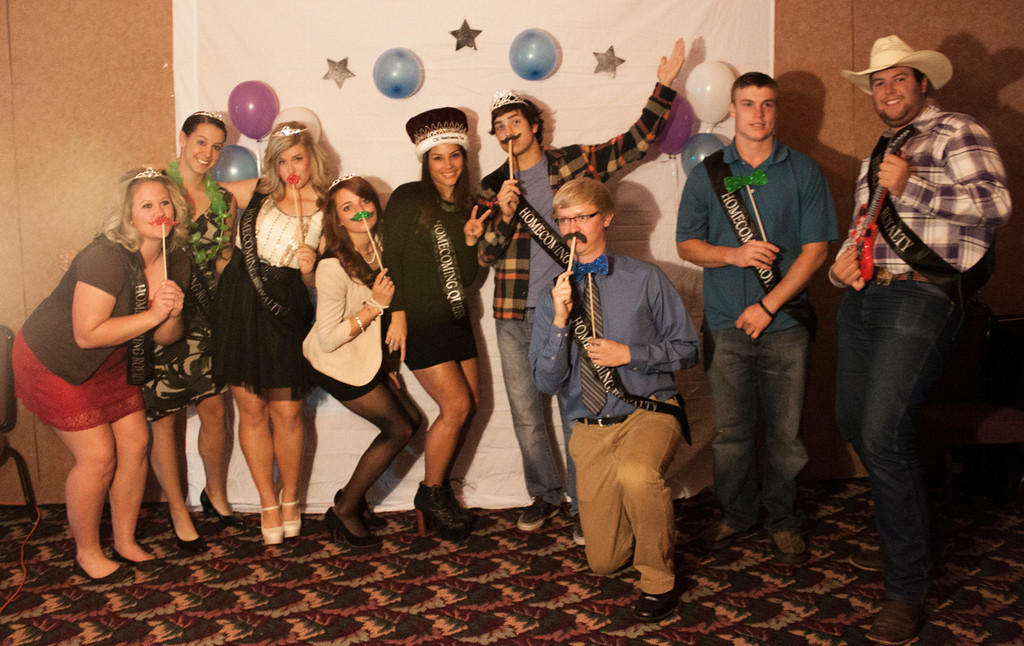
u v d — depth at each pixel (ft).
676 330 8.37
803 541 9.51
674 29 11.48
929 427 10.36
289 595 8.79
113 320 8.67
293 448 10.39
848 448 12.28
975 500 11.11
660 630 7.79
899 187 7.54
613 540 8.45
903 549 7.57
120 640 7.88
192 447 11.52
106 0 11.18
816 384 12.14
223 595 8.83
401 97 11.02
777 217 9.19
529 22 11.37
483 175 11.56
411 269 10.04
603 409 8.34
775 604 8.24
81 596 8.86
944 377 11.39
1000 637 7.44
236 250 9.99
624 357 7.96
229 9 11.16
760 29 11.57
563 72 11.43
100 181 11.37
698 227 9.73
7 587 9.11
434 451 10.28
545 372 8.38
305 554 9.96
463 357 10.23
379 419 10.05
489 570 9.32
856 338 8.46
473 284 11.48
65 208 11.41
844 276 8.25
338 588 8.95
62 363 8.70
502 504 11.63
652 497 7.55
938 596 8.26
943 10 11.93
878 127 11.92
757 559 9.38
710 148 10.94
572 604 8.39
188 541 10.09
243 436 10.21
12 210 11.39
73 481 9.02
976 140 7.52
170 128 11.30
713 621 7.93
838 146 11.89
